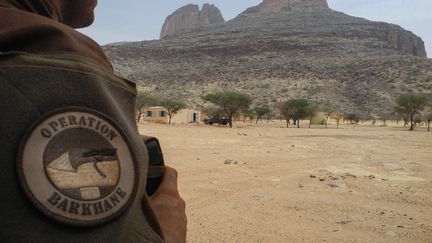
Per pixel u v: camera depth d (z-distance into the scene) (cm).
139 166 85
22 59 77
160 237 92
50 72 79
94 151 77
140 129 3938
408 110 7694
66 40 86
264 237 593
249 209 754
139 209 86
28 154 71
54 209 71
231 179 1066
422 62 17275
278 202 818
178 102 7881
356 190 982
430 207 829
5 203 69
